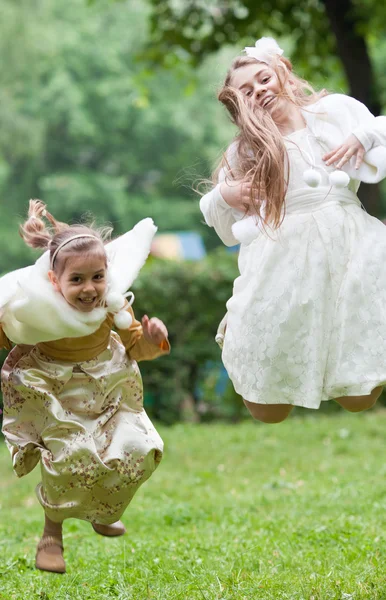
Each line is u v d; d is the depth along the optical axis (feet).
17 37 156.66
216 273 61.52
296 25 70.85
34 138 156.87
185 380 62.39
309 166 20.71
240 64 21.63
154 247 109.09
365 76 62.28
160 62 75.20
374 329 19.98
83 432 19.21
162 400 62.03
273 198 20.17
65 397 19.43
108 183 164.66
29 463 19.72
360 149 20.29
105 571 23.45
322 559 23.81
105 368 19.58
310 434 52.49
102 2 172.65
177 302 61.11
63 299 18.80
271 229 20.47
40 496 19.86
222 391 63.16
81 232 18.85
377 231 20.58
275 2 68.90
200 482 41.39
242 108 20.76
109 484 19.34
